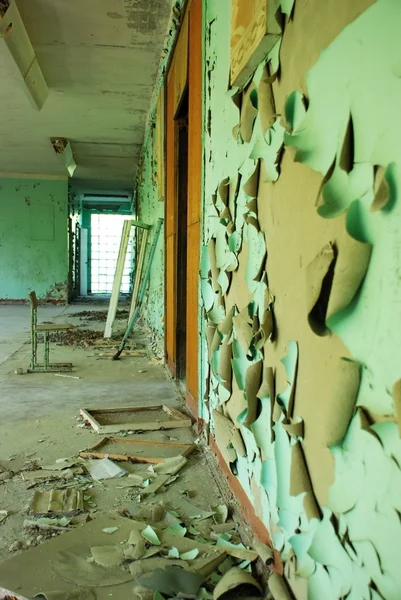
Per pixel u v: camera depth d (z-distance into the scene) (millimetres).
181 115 4145
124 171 12234
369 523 946
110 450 2750
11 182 12523
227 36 2137
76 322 9023
